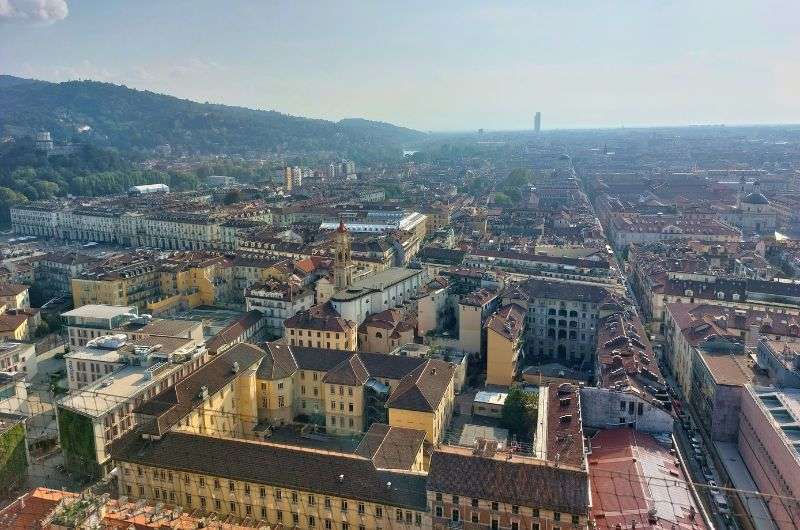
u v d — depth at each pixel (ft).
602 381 601.21
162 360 641.81
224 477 461.78
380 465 461.78
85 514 386.32
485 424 646.33
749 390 555.69
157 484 484.74
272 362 654.94
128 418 560.61
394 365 653.71
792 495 449.06
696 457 586.04
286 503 452.76
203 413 558.15
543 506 401.29
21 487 532.32
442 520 424.05
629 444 507.30
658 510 423.64
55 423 654.12
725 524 488.02
